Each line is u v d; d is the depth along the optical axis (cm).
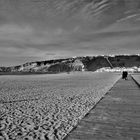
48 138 463
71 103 927
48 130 523
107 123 564
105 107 798
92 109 761
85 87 1709
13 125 573
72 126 555
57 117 661
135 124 552
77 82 2417
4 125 575
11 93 1354
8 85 2062
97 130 503
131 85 1886
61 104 905
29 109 800
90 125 547
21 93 1349
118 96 1124
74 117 657
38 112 741
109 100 980
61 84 2123
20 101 1008
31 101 1004
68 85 1966
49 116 677
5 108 824
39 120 626
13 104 921
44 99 1066
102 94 1226
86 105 870
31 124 582
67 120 621
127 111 719
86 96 1151
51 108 815
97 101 968
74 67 19462
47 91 1449
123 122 574
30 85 2041
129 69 15588
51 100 1027
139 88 1574
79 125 550
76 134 475
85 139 441
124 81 2542
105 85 1905
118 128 518
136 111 716
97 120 598
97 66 19112
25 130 526
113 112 704
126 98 1042
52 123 589
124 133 479
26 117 667
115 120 596
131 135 464
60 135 482
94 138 447
